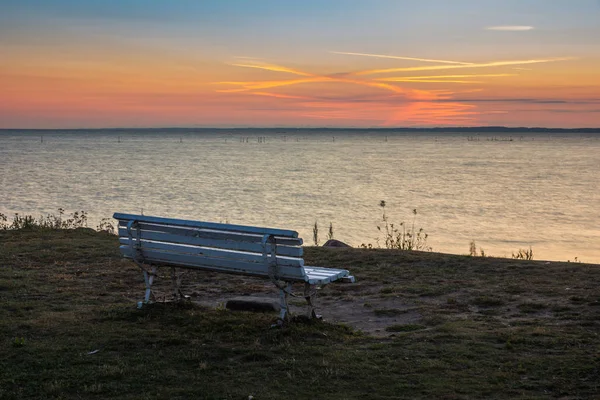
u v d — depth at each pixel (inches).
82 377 234.5
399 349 269.1
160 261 332.5
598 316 316.5
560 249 1173.1
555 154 6776.6
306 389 224.2
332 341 284.5
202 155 5841.5
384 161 5002.5
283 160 4992.6
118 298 374.6
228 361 255.1
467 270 447.8
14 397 216.5
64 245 550.9
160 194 2114.9
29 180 2568.9
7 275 424.5
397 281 420.8
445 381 230.7
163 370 243.3
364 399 214.5
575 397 214.2
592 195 2293.3
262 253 292.0
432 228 1455.5
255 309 344.2
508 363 247.6
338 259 498.6
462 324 310.2
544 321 314.0
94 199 1899.6
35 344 272.5
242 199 2020.2
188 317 317.4
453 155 6437.0
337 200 2044.8
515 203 2018.9
